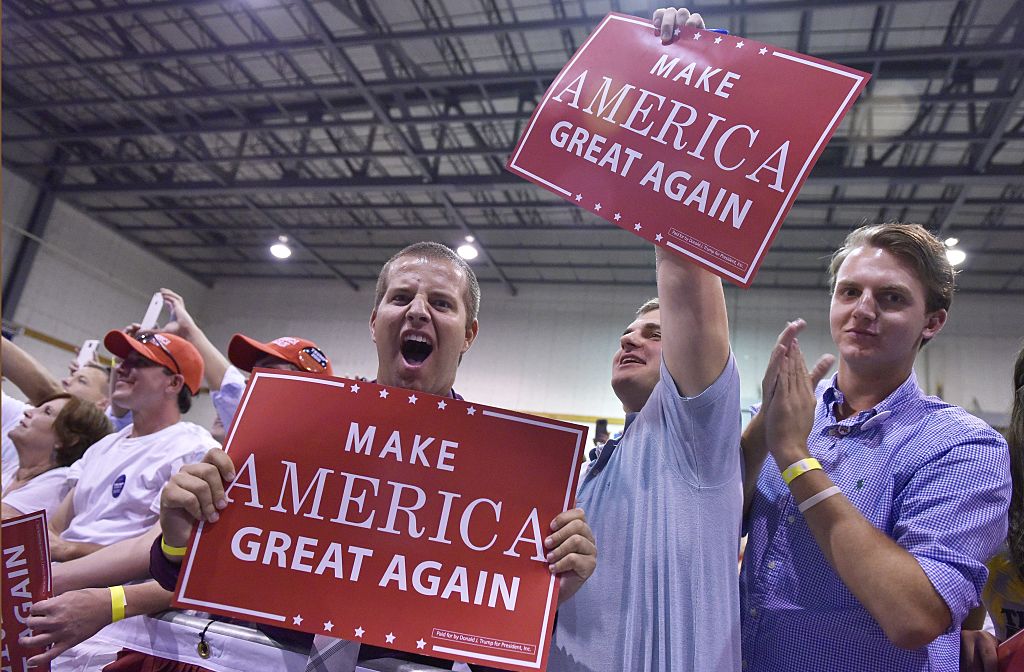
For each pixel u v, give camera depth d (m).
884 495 1.30
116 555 1.71
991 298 11.85
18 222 12.08
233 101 10.63
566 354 13.36
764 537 1.38
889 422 1.37
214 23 9.20
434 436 1.19
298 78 10.01
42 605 1.38
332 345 14.71
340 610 1.09
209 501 1.13
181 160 11.32
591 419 12.75
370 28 8.48
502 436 1.20
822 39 8.20
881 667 1.22
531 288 14.03
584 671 1.26
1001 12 7.52
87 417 3.00
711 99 1.32
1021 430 1.59
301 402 1.21
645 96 1.37
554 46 8.84
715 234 1.23
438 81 8.98
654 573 1.26
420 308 1.46
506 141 10.66
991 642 1.50
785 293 12.55
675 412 1.28
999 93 7.85
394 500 1.16
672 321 1.29
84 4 9.01
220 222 13.65
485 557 1.13
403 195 12.30
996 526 1.21
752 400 11.82
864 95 8.63
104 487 2.32
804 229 11.24
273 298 15.55
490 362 13.62
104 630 1.42
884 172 9.08
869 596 1.12
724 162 1.27
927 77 8.06
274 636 1.28
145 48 9.70
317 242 13.91
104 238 13.80
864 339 1.39
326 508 1.15
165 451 2.35
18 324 11.98
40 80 10.71
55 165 11.94
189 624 1.29
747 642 1.33
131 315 14.39
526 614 1.10
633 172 1.32
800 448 1.23
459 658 1.07
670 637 1.20
